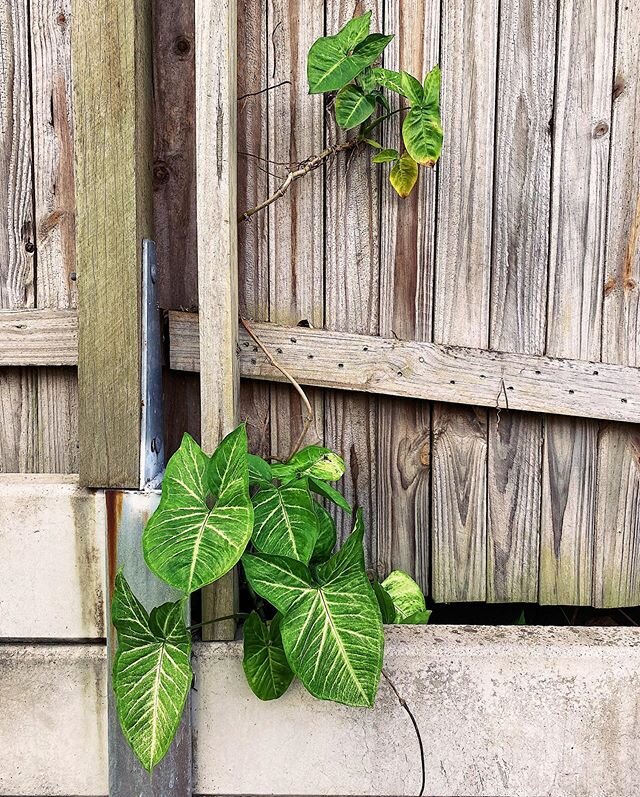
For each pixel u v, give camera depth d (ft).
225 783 4.00
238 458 3.35
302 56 4.32
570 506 4.64
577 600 4.67
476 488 4.61
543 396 4.52
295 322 4.48
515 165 4.42
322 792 4.01
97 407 3.86
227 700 3.95
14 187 4.32
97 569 3.90
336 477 4.00
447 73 4.35
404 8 4.29
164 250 4.39
